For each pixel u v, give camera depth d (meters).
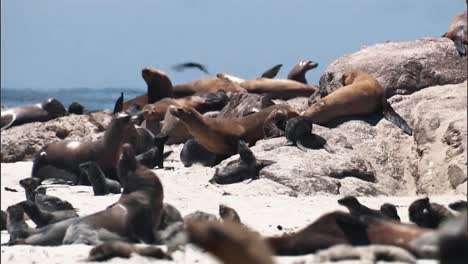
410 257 26.86
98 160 65.88
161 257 29.56
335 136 63.53
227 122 68.44
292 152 60.62
